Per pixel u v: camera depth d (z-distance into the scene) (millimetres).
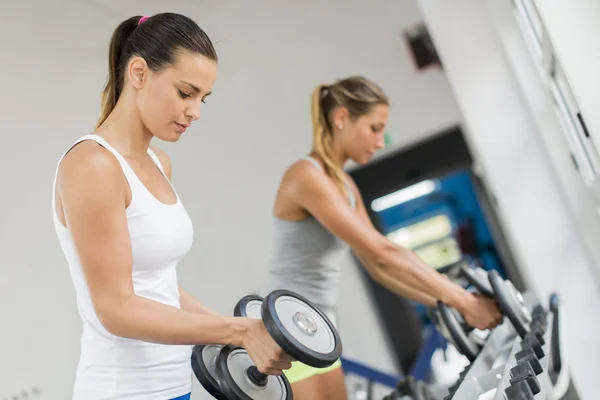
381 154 6004
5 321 5133
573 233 3152
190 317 1524
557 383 2152
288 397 1729
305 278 2479
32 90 5188
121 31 1665
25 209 5164
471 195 6355
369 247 2367
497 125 3221
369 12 5867
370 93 2523
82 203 1494
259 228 5855
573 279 3164
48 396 5133
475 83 3242
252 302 1862
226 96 5906
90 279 1505
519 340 2133
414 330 6016
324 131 2562
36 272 5176
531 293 2779
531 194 3195
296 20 5906
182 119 1627
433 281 2369
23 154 5176
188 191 5828
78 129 5223
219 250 5820
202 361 1682
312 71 5906
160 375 1650
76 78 5246
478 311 2367
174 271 1742
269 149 5883
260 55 5922
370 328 6047
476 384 1837
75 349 5191
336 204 2381
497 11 3086
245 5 5902
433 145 5957
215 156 5871
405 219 6445
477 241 6340
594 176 2453
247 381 1648
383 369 6023
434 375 5824
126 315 1494
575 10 1922
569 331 3152
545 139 2998
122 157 1597
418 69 5836
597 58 1911
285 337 1464
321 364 1499
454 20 3266
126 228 1546
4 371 5109
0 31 5137
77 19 5238
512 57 3070
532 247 3191
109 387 1604
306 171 2418
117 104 1671
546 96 2904
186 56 1577
